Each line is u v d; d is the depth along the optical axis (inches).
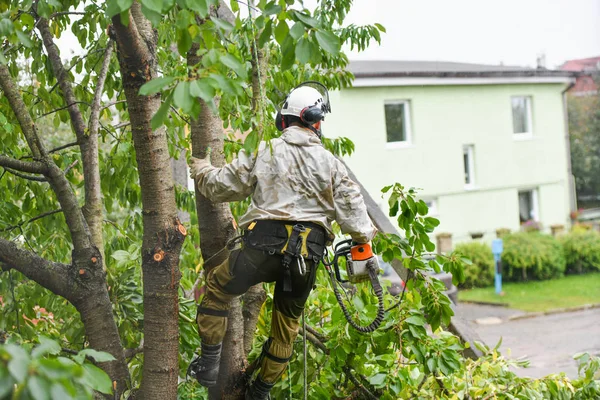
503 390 200.4
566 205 1160.2
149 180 144.1
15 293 207.0
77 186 234.5
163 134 145.4
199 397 202.1
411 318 175.8
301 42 108.8
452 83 1000.9
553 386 203.9
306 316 209.3
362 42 252.5
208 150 150.2
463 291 960.9
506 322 731.4
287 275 135.6
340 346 181.0
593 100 1552.7
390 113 979.3
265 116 128.6
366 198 253.6
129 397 156.9
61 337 209.6
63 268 153.9
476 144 1050.1
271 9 109.9
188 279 233.3
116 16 127.2
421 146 986.1
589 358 210.2
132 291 195.2
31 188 222.8
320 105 147.7
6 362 73.0
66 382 74.7
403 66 1111.0
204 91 94.4
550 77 1104.8
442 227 1019.9
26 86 235.0
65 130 438.9
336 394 195.3
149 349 146.8
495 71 1032.2
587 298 861.2
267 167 138.3
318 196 138.6
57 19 207.8
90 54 217.0
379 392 196.7
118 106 230.7
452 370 177.6
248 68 204.4
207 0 110.8
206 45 109.0
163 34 208.8
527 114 1125.1
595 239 1082.1
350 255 150.6
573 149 1563.7
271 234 135.9
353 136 925.8
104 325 155.1
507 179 1087.0
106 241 230.1
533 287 973.2
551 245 1035.3
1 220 208.1
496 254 928.9
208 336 146.9
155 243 145.4
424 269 178.5
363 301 183.3
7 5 159.3
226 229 157.4
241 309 169.9
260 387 149.4
